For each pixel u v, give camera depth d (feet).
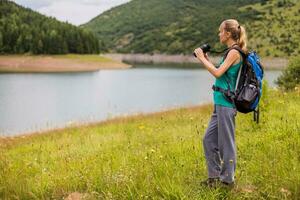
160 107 153.17
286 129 27.22
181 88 230.68
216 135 18.24
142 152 28.19
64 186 20.18
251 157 22.79
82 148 37.96
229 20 17.34
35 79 270.46
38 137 61.31
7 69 378.53
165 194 17.04
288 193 16.16
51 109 144.25
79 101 169.07
